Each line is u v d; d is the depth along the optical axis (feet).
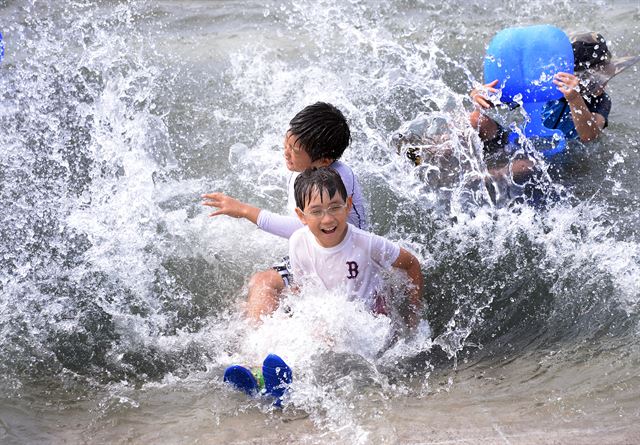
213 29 51.85
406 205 33.58
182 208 34.37
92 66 46.06
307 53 48.06
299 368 25.26
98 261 31.17
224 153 38.50
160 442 22.70
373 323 26.58
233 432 22.91
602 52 35.17
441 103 40.75
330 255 26.63
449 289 29.60
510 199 33.71
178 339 27.61
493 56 34.68
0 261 30.94
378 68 45.98
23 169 36.58
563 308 28.48
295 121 27.35
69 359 26.63
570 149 36.81
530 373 25.54
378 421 23.15
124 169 36.73
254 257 31.73
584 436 22.21
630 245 30.76
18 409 24.25
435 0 54.80
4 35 49.08
